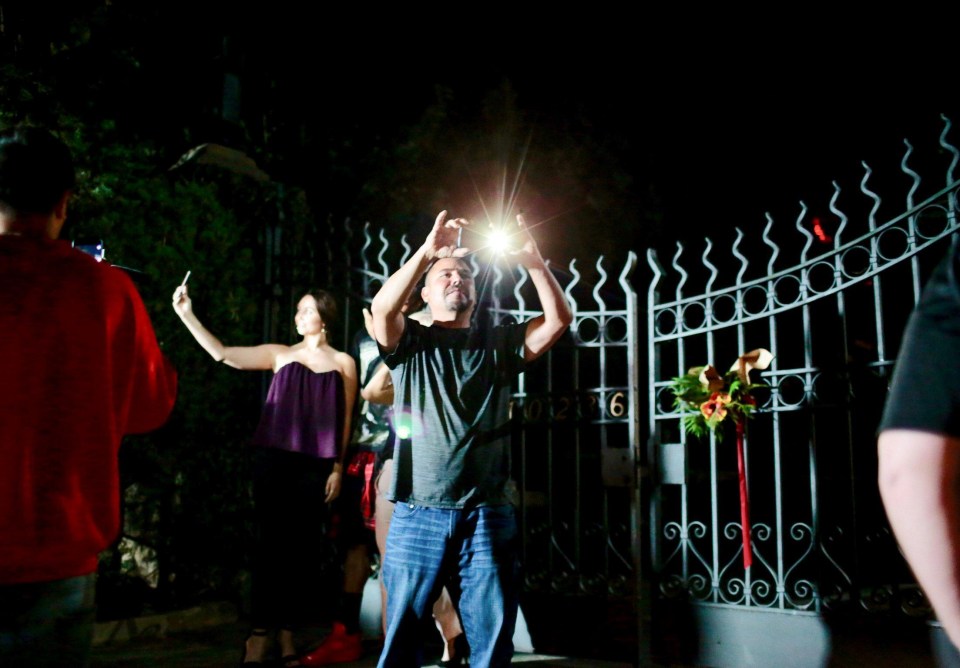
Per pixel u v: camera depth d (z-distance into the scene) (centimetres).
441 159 915
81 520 192
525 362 337
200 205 572
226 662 458
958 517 112
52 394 192
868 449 467
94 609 199
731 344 759
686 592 463
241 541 579
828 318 679
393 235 821
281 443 447
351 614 471
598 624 477
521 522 502
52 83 517
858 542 427
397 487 322
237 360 459
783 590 439
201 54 638
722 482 729
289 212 609
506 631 311
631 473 461
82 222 509
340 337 606
